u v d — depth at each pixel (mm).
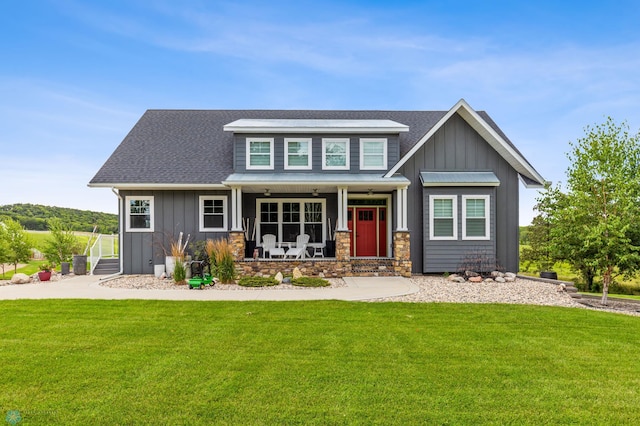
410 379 5012
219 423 3896
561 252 11742
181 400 4391
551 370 5371
